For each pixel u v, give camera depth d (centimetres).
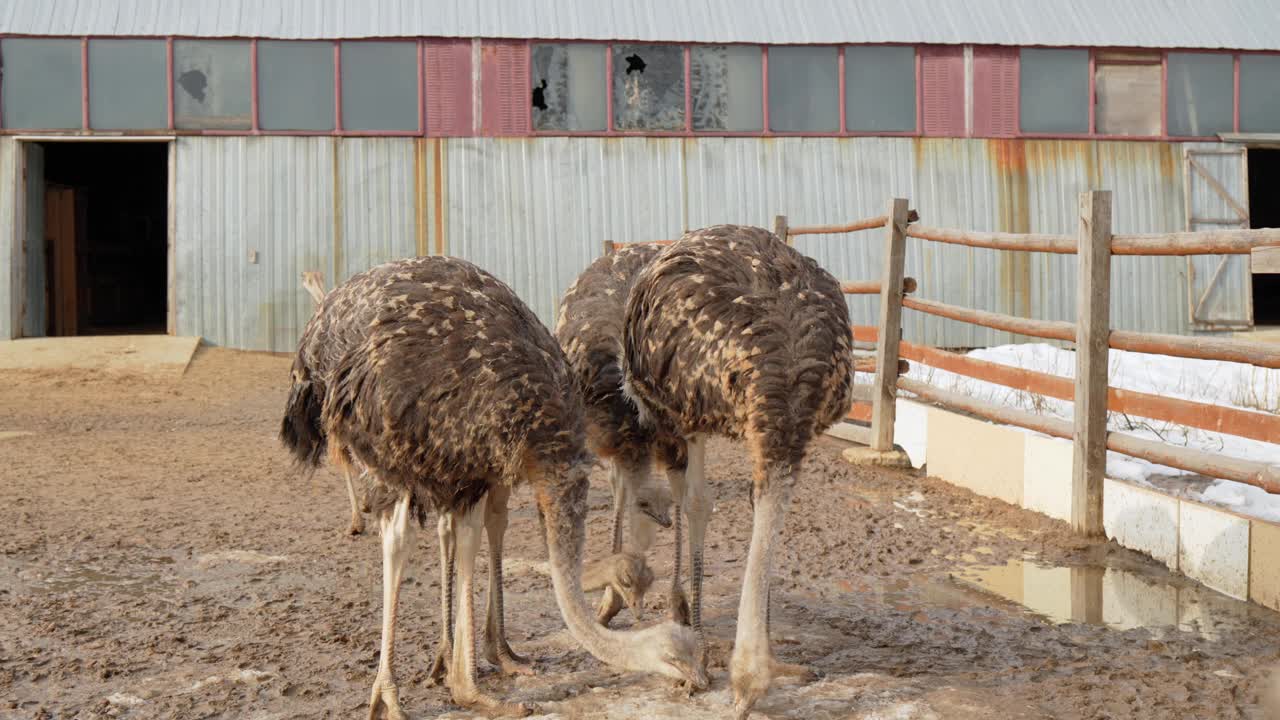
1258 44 2184
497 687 468
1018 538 701
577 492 427
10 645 525
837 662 489
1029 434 768
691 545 491
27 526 759
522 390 422
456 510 439
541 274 2081
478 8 2130
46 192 2256
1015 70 2158
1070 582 607
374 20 2072
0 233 1967
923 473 911
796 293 450
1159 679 460
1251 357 584
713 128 2123
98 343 1920
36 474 956
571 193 2089
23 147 1992
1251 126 2203
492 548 487
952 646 509
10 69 1980
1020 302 2155
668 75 2114
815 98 2138
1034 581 610
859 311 2127
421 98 2059
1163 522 634
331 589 618
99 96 2000
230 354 1955
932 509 781
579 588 416
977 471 827
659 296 464
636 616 483
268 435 1211
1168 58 2183
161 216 3084
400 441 414
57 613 573
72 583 628
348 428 427
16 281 1973
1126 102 2186
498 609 488
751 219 2123
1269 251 576
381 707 438
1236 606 561
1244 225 2192
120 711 449
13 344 1895
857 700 441
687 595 582
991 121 2158
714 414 445
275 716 444
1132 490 662
